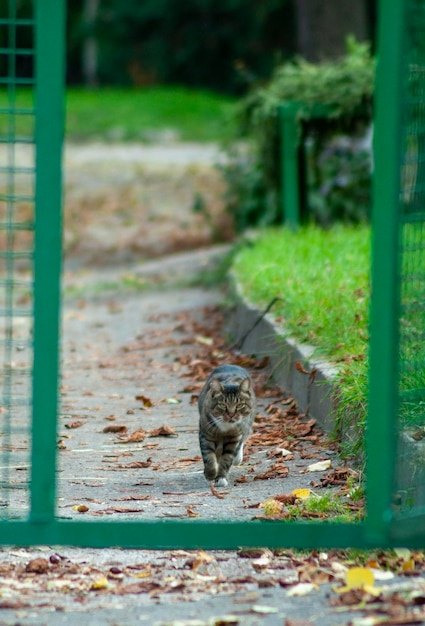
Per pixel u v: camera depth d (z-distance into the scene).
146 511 8.66
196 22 66.62
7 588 6.84
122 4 68.19
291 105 20.48
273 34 64.31
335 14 25.81
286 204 20.94
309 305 13.54
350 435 9.92
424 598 6.51
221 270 22.02
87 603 6.62
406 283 8.10
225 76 66.69
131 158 37.84
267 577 7.06
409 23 6.67
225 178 25.20
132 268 25.98
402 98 6.50
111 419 12.41
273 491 9.23
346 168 21.84
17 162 35.12
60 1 6.48
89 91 54.16
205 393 10.05
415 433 8.20
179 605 6.58
